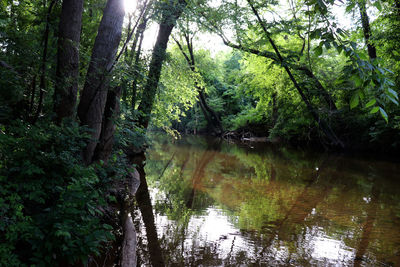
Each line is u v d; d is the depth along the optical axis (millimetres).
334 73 19312
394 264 4059
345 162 14477
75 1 4781
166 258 4035
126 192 6688
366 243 4762
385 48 13102
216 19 13680
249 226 5426
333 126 20750
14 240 2732
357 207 6801
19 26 5914
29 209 3254
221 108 36562
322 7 2252
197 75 14062
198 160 14367
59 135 4027
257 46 16438
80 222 3279
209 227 5312
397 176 10797
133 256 4008
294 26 15180
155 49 11422
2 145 3359
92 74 5094
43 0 5594
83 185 3447
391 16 12781
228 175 10570
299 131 23641
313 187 8805
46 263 2795
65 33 4793
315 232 5188
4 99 4266
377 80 1926
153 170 10758
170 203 6727
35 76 4766
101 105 5234
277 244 4652
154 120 12898
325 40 2180
